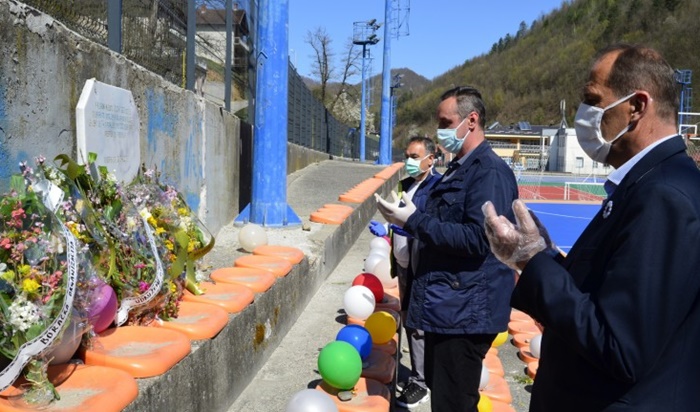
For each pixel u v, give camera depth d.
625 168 1.99
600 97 2.03
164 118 6.39
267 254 6.52
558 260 2.19
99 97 4.62
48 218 2.94
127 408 2.81
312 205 11.88
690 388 1.77
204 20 9.22
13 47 3.62
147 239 3.91
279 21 8.55
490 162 3.37
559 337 2.08
